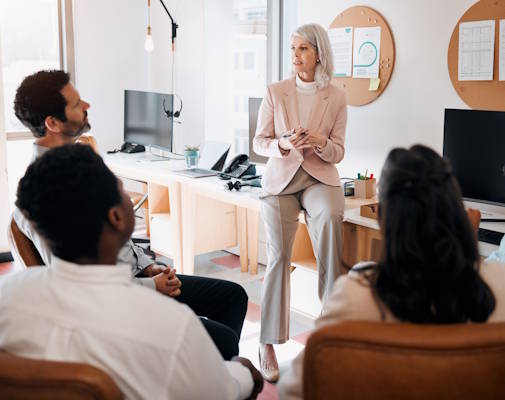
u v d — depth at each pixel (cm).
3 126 427
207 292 208
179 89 493
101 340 108
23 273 122
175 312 112
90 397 99
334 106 282
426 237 102
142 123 459
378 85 339
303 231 316
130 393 109
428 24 314
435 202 101
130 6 502
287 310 278
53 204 109
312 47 276
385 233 105
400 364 99
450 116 273
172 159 443
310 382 104
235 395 125
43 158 113
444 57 310
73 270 111
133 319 109
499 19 286
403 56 328
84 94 490
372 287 108
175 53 489
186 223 375
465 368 99
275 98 284
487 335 98
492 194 265
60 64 479
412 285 103
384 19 333
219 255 452
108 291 110
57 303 110
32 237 177
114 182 115
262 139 285
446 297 104
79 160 112
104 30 491
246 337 314
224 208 406
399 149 109
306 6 375
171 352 109
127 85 512
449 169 105
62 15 471
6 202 434
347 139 362
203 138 480
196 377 112
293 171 277
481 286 107
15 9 451
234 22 456
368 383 101
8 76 455
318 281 280
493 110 268
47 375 100
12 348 111
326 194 274
